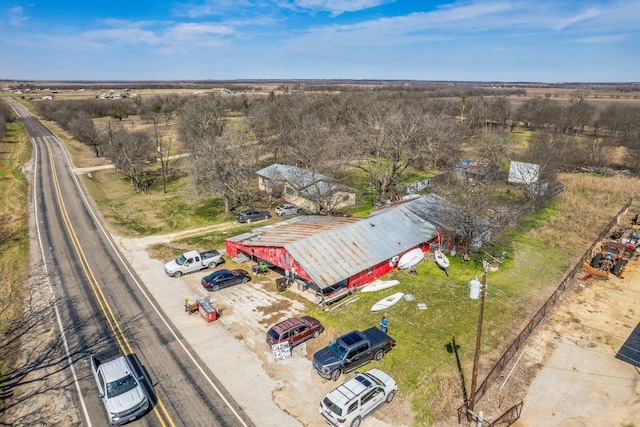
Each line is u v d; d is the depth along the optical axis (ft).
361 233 119.14
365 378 67.56
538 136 281.13
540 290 107.65
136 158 220.84
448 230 127.75
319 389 71.46
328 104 327.88
